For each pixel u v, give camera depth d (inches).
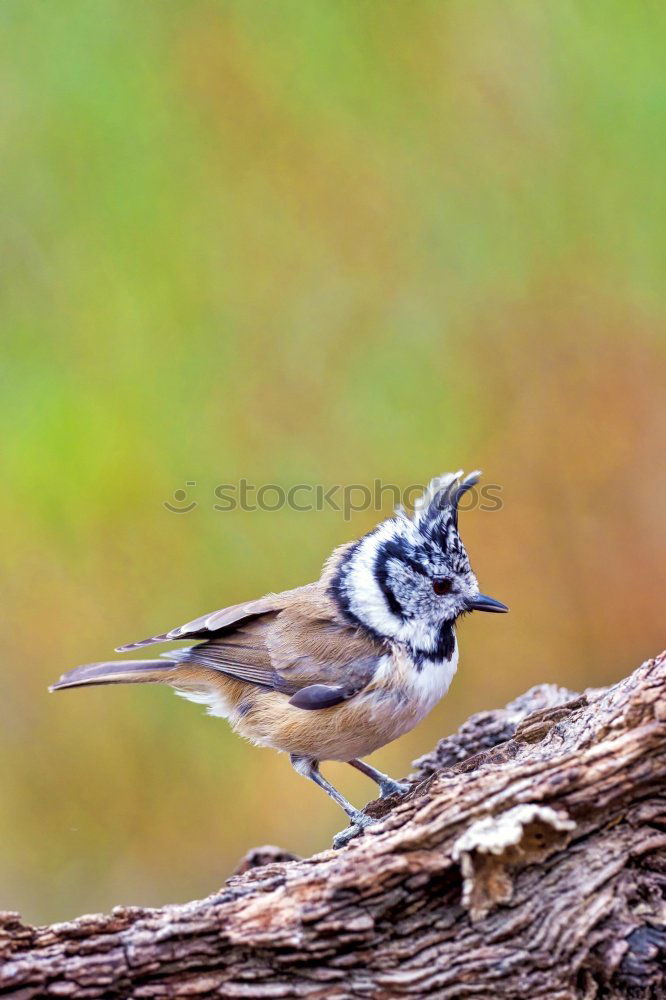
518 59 523.2
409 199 526.9
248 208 526.6
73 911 462.0
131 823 478.3
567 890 216.2
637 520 514.3
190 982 211.8
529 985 211.0
